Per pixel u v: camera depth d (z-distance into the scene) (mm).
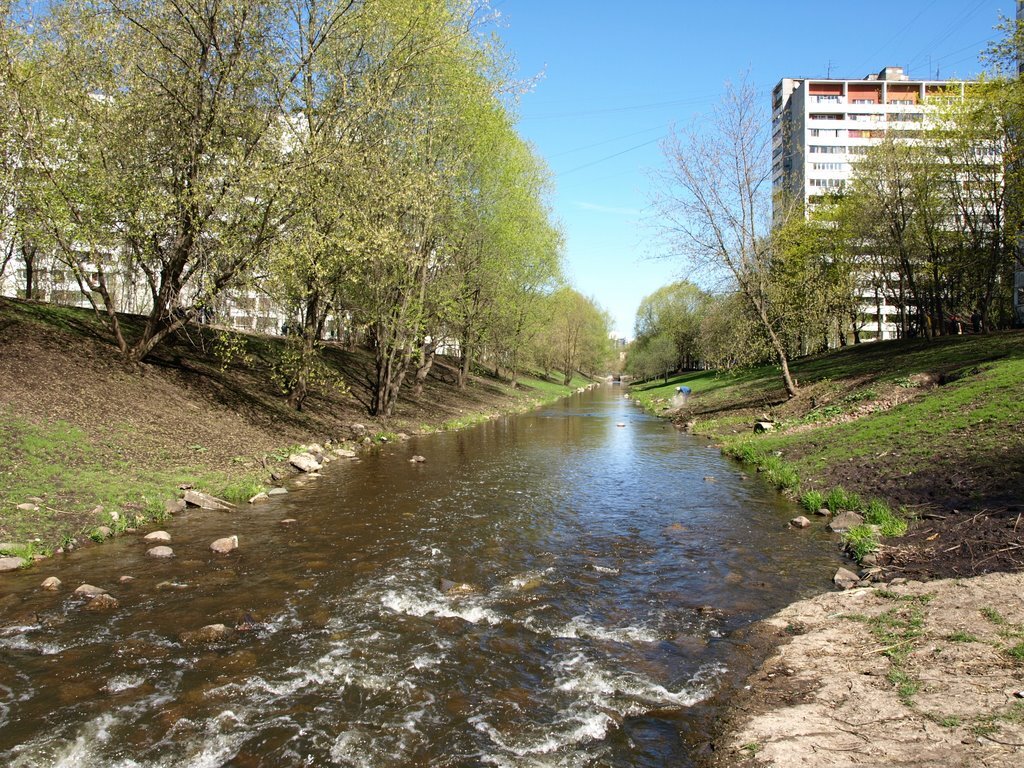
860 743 5004
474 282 36500
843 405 23641
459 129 26172
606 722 5777
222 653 7074
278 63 17703
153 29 16469
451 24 23891
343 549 10969
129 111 16375
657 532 12367
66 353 18016
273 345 30625
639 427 34188
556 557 10758
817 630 7445
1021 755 4543
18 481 11578
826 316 36938
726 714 5816
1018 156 30547
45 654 6953
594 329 99688
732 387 41594
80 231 16203
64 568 9508
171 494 13289
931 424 16328
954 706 5352
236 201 16500
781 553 10852
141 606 8281
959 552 9289
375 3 19688
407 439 26375
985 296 39094
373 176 19547
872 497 13016
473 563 10375
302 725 5738
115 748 5352
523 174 39688
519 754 5301
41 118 15641
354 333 31500
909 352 31281
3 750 5266
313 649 7215
